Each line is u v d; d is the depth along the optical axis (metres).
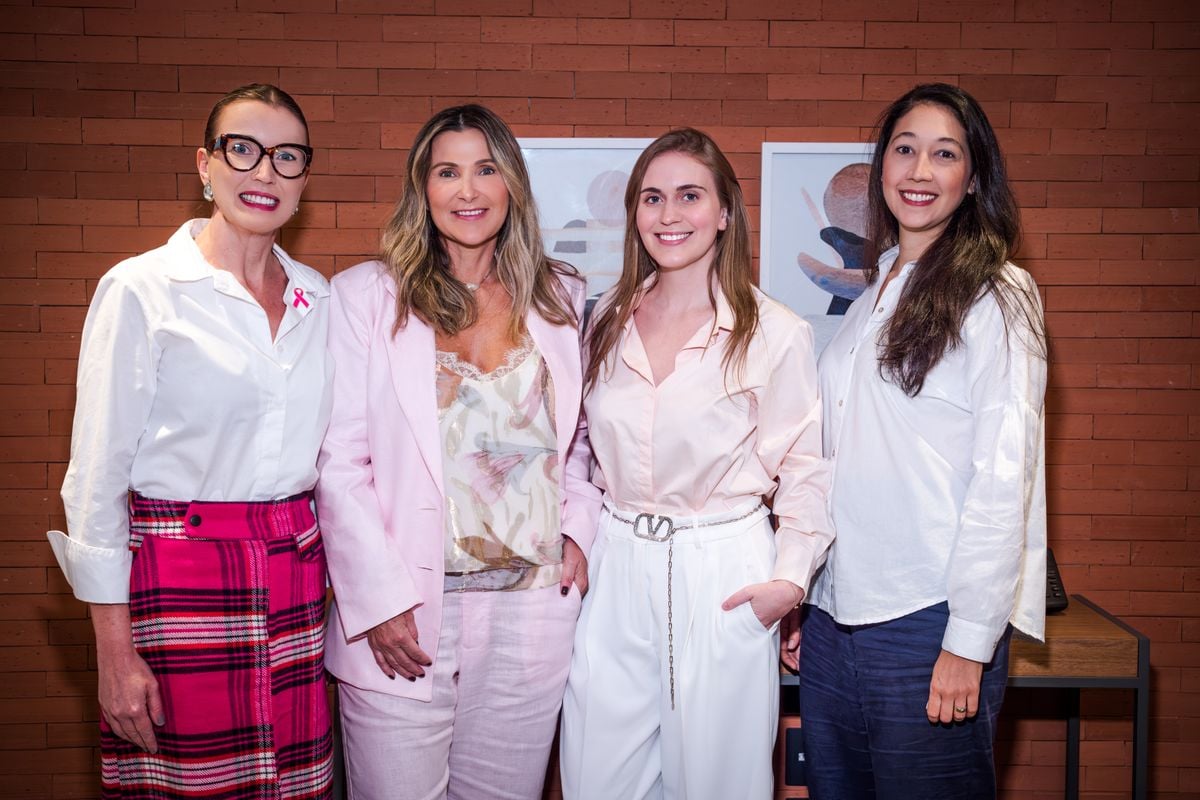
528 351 1.87
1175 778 2.69
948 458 1.74
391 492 1.80
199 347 1.63
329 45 2.48
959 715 1.68
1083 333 2.60
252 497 1.70
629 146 2.50
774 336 1.87
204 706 1.64
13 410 2.51
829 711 1.94
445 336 1.86
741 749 1.84
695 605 1.83
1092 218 2.57
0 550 2.54
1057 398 2.62
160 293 1.63
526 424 1.84
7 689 2.57
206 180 1.71
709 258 1.91
